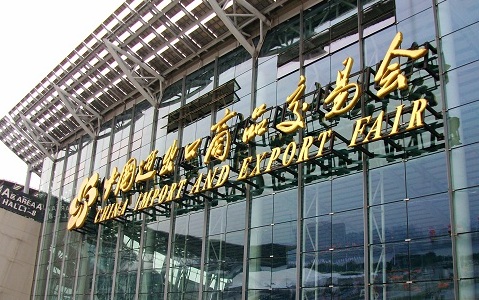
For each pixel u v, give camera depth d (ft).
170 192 94.58
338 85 70.54
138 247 105.19
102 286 112.47
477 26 60.90
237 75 95.55
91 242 122.01
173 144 100.42
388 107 66.54
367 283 61.72
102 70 124.36
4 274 146.51
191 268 89.92
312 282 68.54
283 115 77.87
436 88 62.49
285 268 72.79
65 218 140.05
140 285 100.68
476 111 58.08
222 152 86.63
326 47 79.66
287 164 72.90
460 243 55.11
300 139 76.43
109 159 127.54
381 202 63.77
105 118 136.15
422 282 57.06
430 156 60.64
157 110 115.34
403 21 69.77
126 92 127.44
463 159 57.62
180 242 94.38
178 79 112.37
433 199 58.85
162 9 101.35
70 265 128.47
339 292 64.85
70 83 133.69
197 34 102.99
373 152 66.59
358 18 75.72
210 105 98.02
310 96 78.02
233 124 90.84
